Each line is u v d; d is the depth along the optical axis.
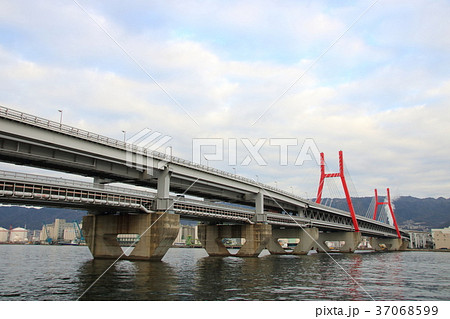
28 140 47.75
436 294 37.16
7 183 46.72
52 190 51.38
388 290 39.38
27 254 109.62
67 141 51.59
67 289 34.97
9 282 39.59
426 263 88.12
